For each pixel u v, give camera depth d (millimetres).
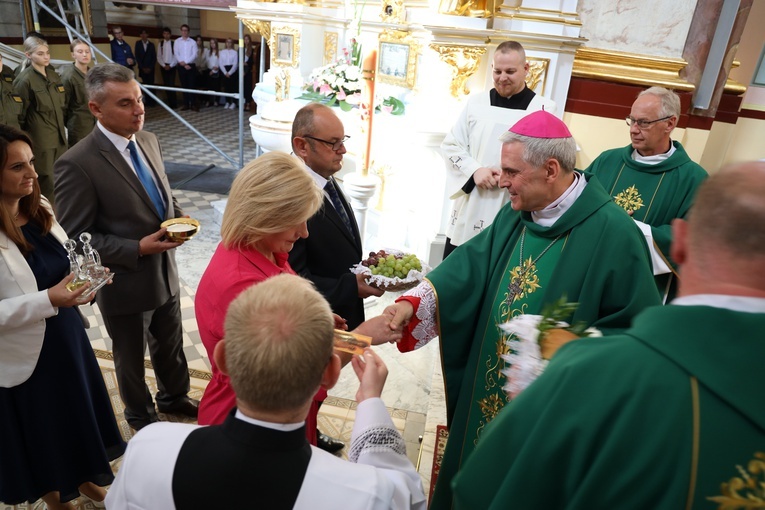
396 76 4746
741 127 6145
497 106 3430
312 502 889
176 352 2828
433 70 4047
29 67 5438
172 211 2643
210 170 7621
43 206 1941
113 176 2344
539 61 3809
